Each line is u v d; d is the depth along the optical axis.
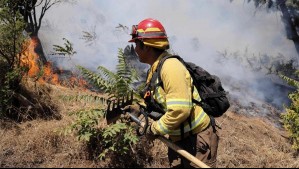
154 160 3.26
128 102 2.92
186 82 2.35
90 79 3.47
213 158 2.54
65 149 3.35
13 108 4.11
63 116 4.15
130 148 3.23
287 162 3.56
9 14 4.09
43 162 3.19
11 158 3.21
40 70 4.47
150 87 2.56
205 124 2.52
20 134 3.66
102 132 3.28
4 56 4.11
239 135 4.23
